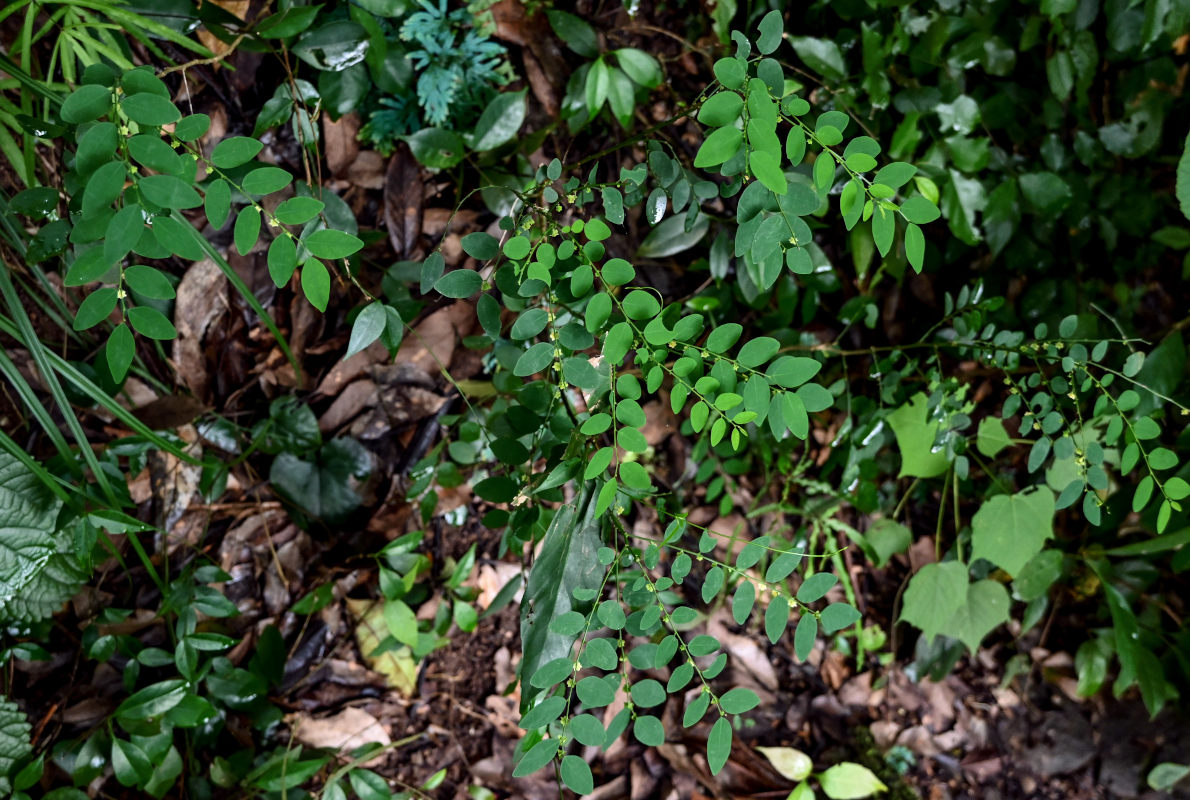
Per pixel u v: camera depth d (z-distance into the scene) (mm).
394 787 1107
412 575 1063
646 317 661
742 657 1273
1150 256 1217
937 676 1277
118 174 592
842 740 1279
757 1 1106
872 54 1059
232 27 986
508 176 1093
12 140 859
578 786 635
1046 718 1335
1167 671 1279
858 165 609
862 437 1095
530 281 675
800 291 1227
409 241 1133
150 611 1041
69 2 816
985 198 1126
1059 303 1228
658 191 770
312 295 620
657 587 689
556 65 1133
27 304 956
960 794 1279
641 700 653
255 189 610
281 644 1063
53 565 915
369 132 1080
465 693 1181
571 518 738
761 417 653
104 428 1018
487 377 1146
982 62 1095
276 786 1002
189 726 959
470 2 1021
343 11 923
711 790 1181
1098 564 1240
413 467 1115
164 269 1031
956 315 1033
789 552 659
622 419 665
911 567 1343
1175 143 1245
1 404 960
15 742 923
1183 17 1026
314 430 1099
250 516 1107
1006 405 912
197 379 1076
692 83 1221
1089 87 1169
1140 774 1300
